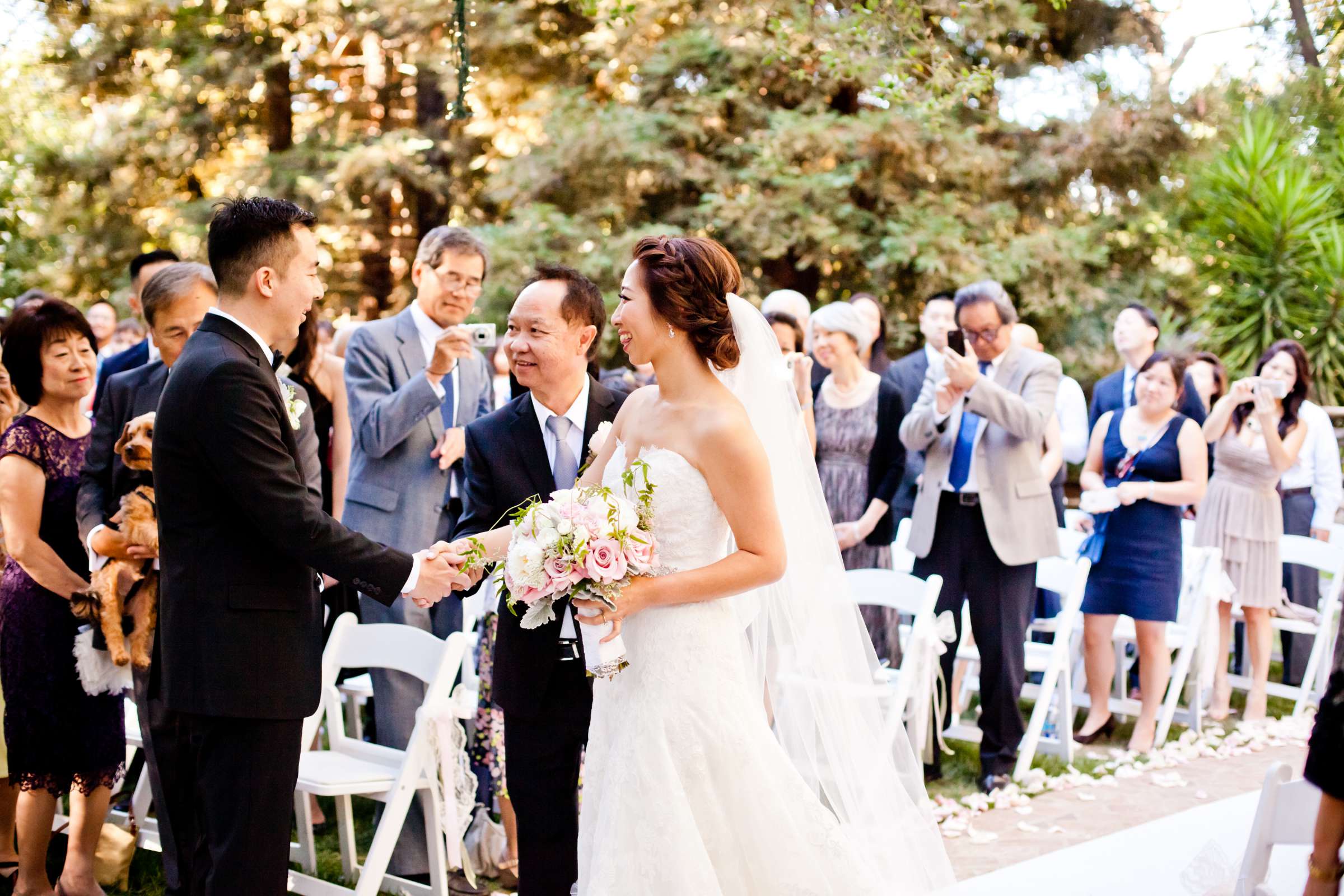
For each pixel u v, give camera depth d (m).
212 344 2.77
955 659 5.34
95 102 13.65
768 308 5.59
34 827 3.64
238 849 2.75
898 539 6.26
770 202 11.06
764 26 9.72
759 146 11.26
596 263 10.90
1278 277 11.52
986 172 11.55
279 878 2.80
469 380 4.45
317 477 3.80
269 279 2.82
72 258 13.46
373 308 12.83
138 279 5.14
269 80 12.80
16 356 3.71
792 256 12.15
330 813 4.75
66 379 3.73
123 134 12.92
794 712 3.06
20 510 3.61
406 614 4.20
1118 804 4.64
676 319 2.68
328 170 12.46
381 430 4.05
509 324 3.25
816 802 2.70
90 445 3.64
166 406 2.76
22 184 13.42
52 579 3.60
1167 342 11.66
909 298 11.59
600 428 3.18
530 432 3.27
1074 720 6.16
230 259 2.81
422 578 2.93
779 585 3.04
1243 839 3.68
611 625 2.54
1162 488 5.33
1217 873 3.25
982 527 4.84
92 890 3.70
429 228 12.88
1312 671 6.08
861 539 5.31
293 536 2.73
